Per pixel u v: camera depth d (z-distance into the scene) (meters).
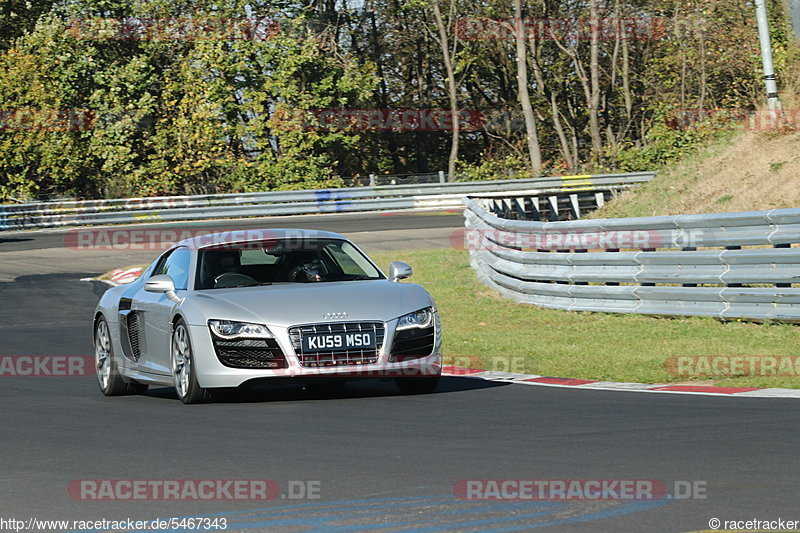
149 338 33.56
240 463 22.02
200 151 165.38
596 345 41.31
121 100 166.12
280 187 165.00
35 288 77.44
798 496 17.75
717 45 163.75
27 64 160.25
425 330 31.30
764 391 30.62
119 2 174.12
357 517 17.31
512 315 52.53
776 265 42.81
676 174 82.25
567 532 16.02
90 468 22.09
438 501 18.19
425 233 101.69
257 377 29.83
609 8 180.62
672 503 17.55
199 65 165.12
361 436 24.75
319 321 30.06
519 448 22.69
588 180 145.88
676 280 46.38
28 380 40.22
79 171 161.00
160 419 28.69
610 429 24.83
